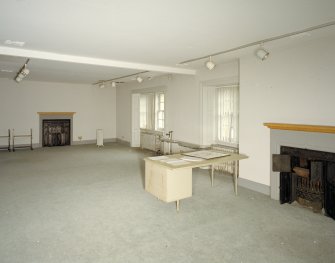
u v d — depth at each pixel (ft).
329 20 9.45
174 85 23.08
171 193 11.96
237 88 18.25
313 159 12.29
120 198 13.92
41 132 30.86
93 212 12.07
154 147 27.76
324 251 8.95
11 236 9.78
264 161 14.70
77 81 29.99
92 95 33.81
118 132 34.94
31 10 8.51
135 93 30.30
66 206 12.75
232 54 14.94
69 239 9.61
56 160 23.62
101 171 19.70
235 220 11.37
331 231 10.39
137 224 10.88
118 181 17.08
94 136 34.32
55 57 14.82
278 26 10.09
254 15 8.91
